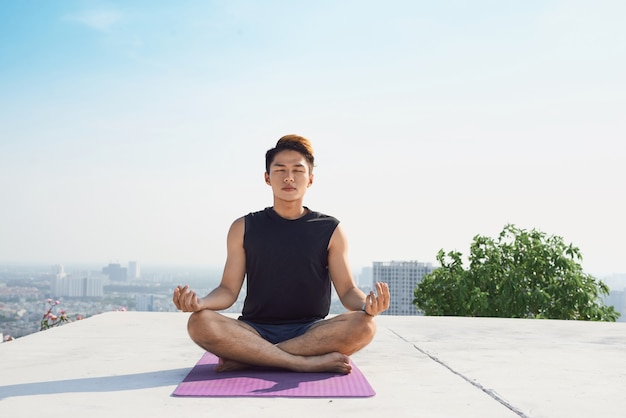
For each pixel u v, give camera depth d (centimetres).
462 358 328
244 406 209
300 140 288
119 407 208
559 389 247
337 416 198
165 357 324
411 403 218
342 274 289
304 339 269
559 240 787
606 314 764
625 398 232
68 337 410
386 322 531
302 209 294
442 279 810
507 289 761
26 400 219
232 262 287
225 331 260
